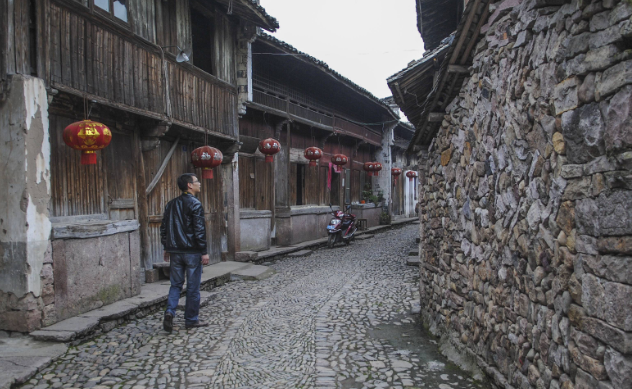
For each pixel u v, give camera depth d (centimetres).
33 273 456
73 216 567
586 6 224
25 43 466
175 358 438
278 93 1321
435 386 365
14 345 439
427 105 492
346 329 534
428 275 547
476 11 351
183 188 550
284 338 504
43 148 470
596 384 216
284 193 1334
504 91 330
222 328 545
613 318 204
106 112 635
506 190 328
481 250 379
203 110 866
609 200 207
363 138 1956
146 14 697
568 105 239
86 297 529
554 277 259
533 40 287
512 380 317
